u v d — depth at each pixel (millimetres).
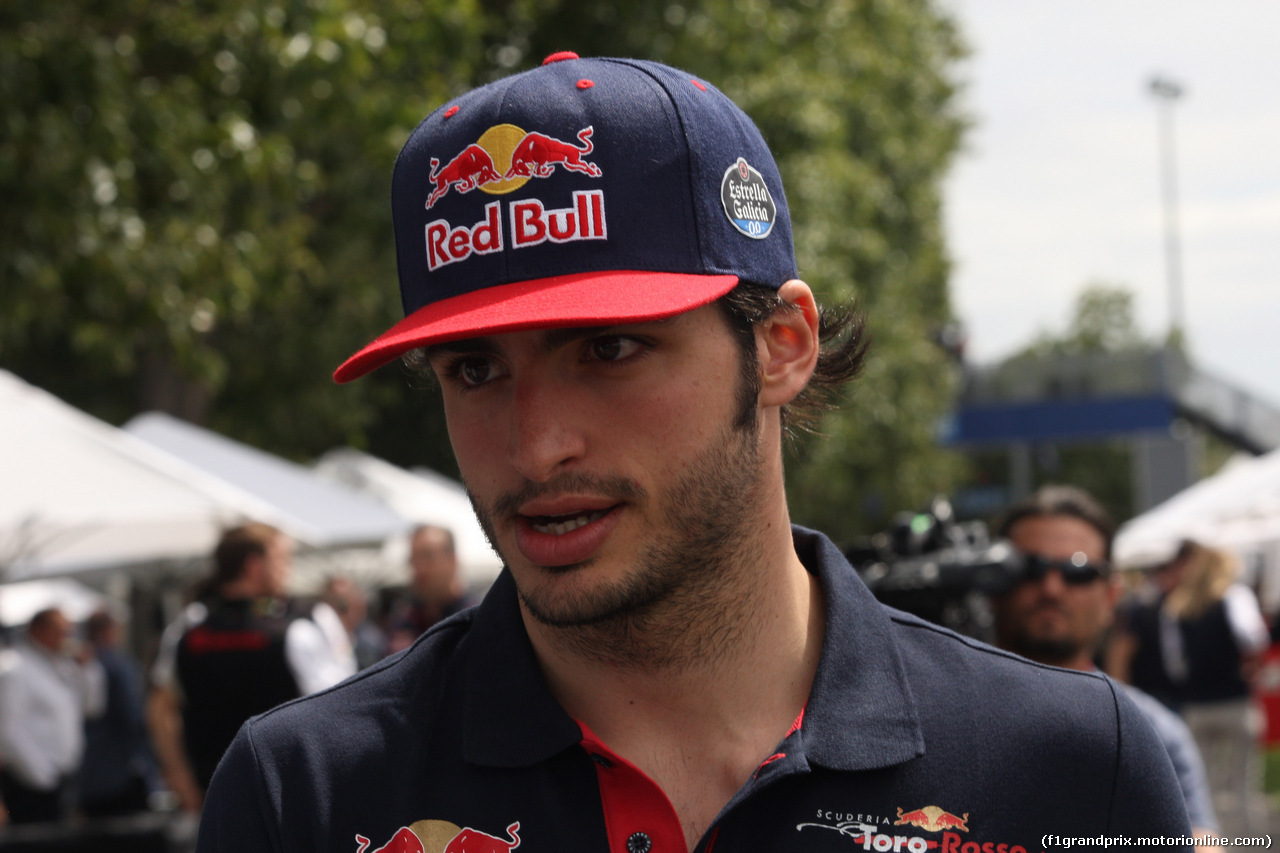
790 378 1197
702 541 1119
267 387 12883
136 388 15594
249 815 1178
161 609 9844
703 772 1180
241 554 4988
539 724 1155
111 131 6121
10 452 5508
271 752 1195
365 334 12516
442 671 1242
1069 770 1161
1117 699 1204
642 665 1167
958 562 2564
